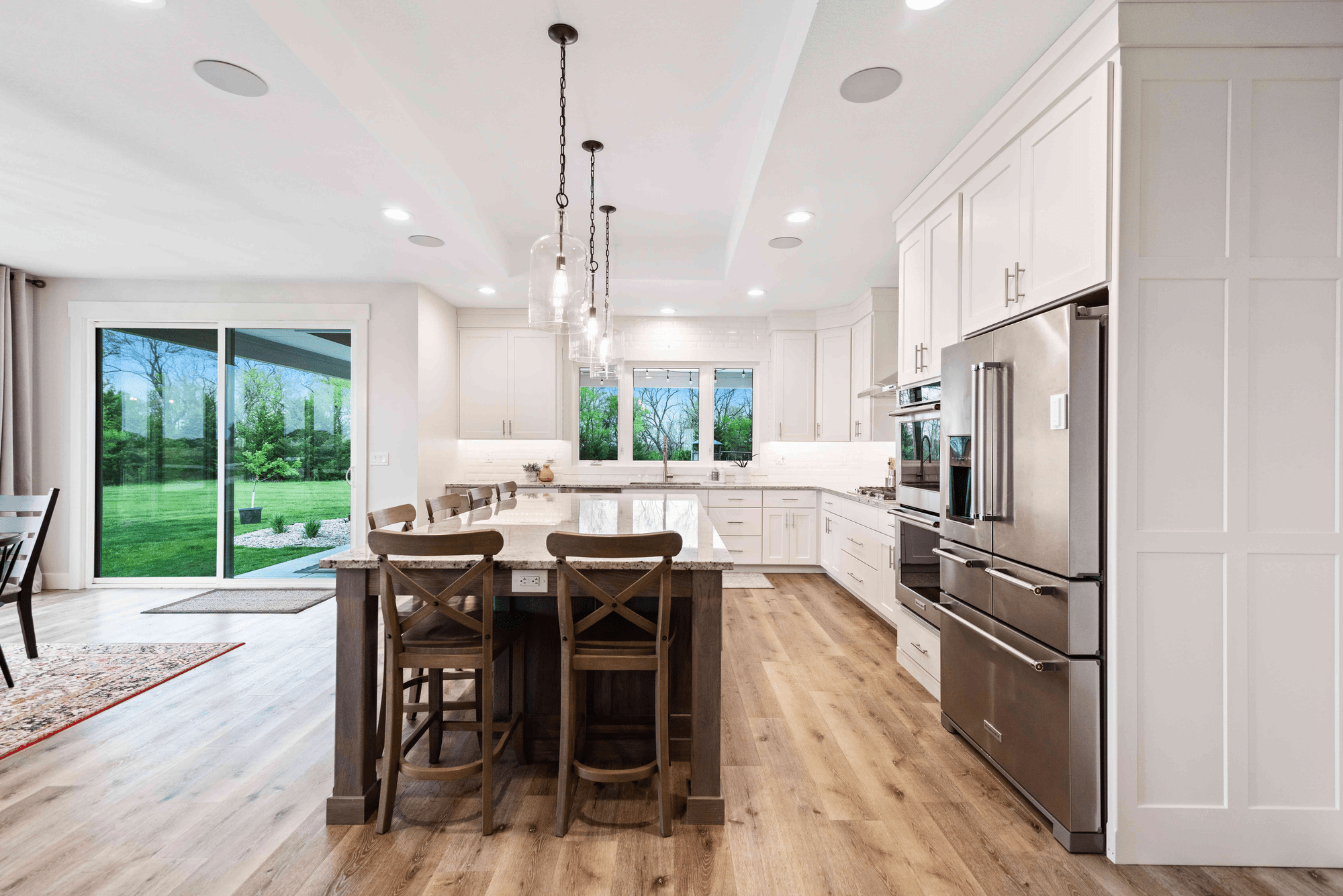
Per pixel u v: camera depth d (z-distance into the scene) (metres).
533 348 5.94
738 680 3.20
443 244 3.98
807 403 5.86
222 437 5.02
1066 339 1.83
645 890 1.68
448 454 5.68
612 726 2.40
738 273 4.54
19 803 2.05
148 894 1.64
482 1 2.15
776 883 1.71
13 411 4.65
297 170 2.91
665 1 2.14
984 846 1.87
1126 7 1.73
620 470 6.34
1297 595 1.78
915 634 3.17
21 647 3.56
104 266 4.54
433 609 1.92
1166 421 1.78
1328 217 1.76
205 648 3.56
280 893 1.65
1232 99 1.75
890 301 4.95
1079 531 1.82
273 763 2.31
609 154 3.27
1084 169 1.86
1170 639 1.79
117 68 2.13
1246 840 1.79
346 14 2.22
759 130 2.91
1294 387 1.77
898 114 2.38
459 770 1.90
